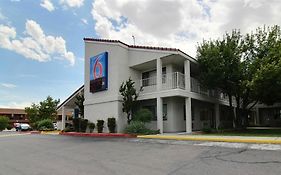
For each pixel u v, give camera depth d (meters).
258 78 15.92
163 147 10.59
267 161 7.04
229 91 21.39
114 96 19.25
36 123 38.06
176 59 18.77
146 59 19.14
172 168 6.90
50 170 7.41
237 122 22.81
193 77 21.52
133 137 15.41
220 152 8.64
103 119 20.06
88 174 6.73
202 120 22.81
